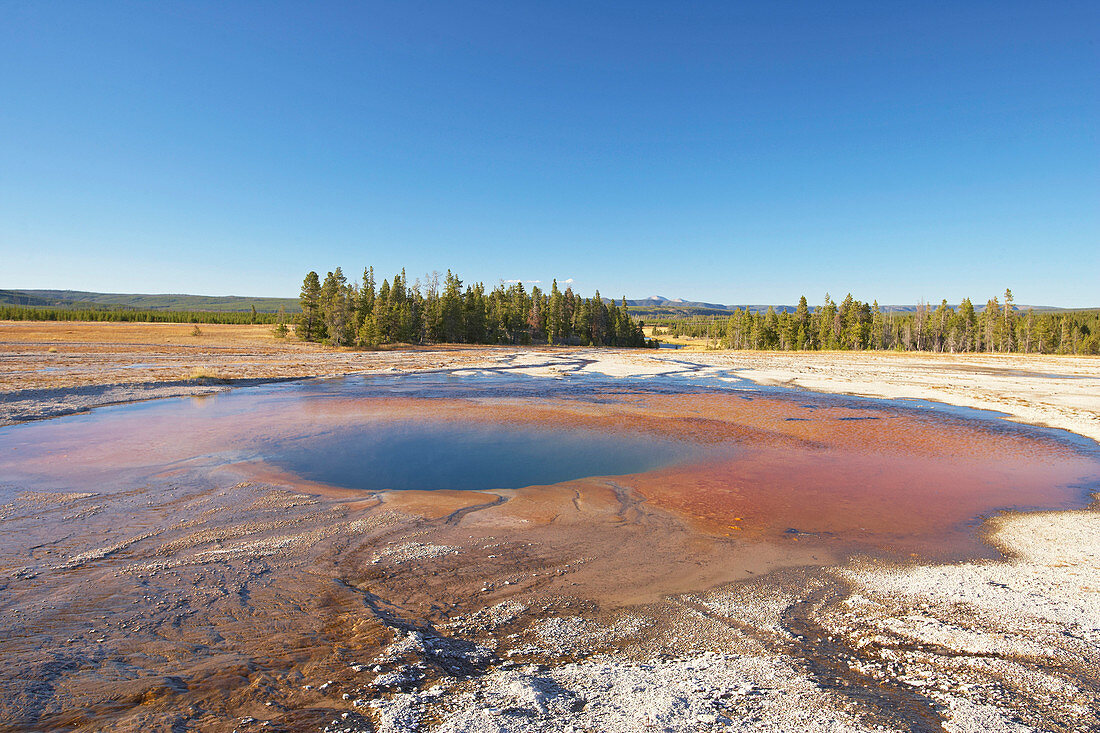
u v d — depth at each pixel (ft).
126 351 175.63
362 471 45.73
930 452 54.75
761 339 349.20
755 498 38.88
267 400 89.20
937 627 20.15
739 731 13.32
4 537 28.45
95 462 45.34
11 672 15.70
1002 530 32.37
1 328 262.47
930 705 14.99
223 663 16.88
